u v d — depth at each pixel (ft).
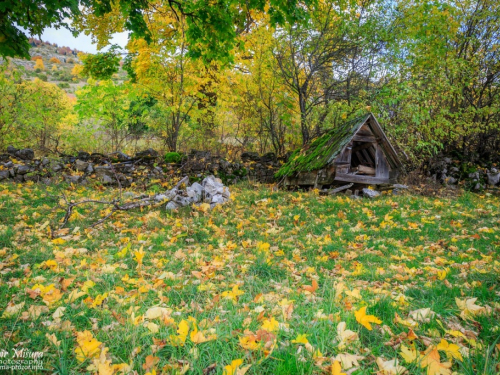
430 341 6.75
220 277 11.16
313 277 11.50
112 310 8.32
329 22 33.81
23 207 20.63
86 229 17.16
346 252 15.05
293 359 5.96
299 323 7.44
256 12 32.89
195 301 9.30
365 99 33.42
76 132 38.63
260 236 17.49
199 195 23.97
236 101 37.55
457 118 34.45
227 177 33.60
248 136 40.73
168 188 28.86
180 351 6.51
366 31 32.37
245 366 5.82
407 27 33.22
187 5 19.10
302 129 36.06
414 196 27.78
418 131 35.17
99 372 5.59
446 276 11.32
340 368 5.34
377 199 26.63
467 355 6.34
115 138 41.32
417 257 14.38
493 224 19.74
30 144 39.37
